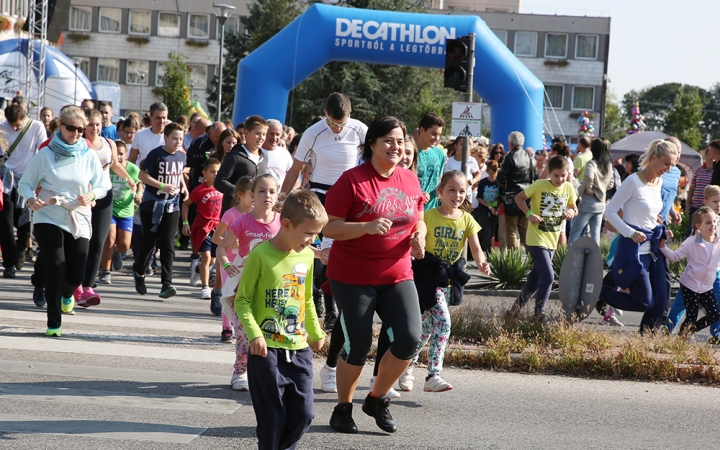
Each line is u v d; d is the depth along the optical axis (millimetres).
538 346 7285
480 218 14164
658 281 8219
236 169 9430
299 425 4293
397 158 4949
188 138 14953
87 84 34250
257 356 4246
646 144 29625
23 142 11047
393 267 4965
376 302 4992
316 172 7820
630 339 7395
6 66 30266
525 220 14086
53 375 6211
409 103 42250
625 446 5039
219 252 6184
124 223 11203
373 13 18297
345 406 5098
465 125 11734
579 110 66562
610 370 6867
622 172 16391
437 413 5621
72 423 5066
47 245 7367
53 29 31438
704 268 8242
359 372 5016
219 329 8320
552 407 5875
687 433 5363
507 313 8281
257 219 6301
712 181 14227
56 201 7223
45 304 8977
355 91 41094
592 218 12523
